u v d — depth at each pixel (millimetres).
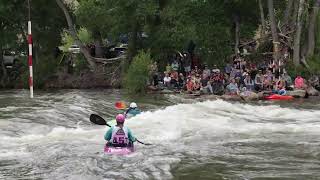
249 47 47625
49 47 49219
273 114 29922
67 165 17703
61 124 25641
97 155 19219
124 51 48750
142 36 46750
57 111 28859
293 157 19219
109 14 45031
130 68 41594
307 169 17375
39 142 21656
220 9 46625
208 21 46094
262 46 46062
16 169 17281
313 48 44625
